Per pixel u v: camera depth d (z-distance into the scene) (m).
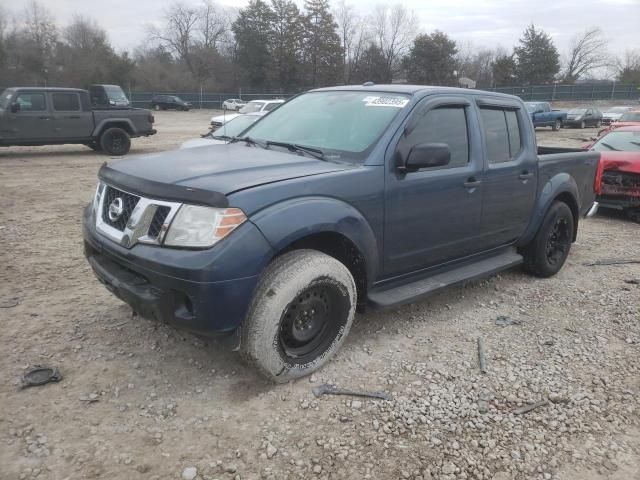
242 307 3.04
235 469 2.70
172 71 77.69
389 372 3.66
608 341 4.25
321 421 3.10
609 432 3.11
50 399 3.19
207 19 83.81
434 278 4.40
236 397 3.29
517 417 3.22
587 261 6.47
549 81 78.75
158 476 2.63
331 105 4.41
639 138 9.52
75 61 66.25
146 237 3.11
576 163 5.88
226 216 2.96
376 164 3.69
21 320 4.20
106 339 3.93
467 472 2.75
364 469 2.74
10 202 8.96
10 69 63.19
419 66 72.62
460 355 3.94
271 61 72.56
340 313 3.60
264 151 4.00
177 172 3.30
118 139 16.48
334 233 3.42
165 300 3.03
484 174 4.51
